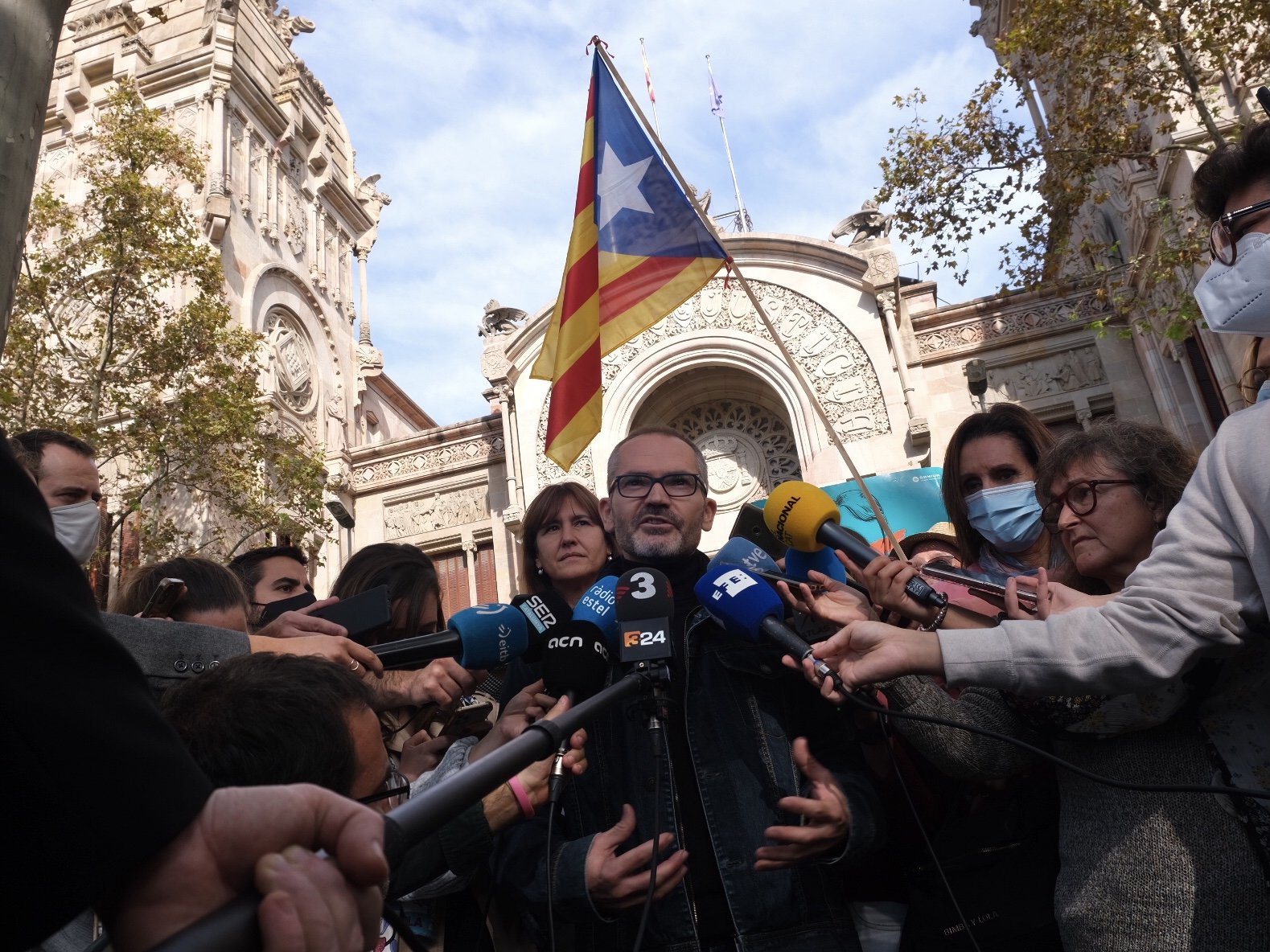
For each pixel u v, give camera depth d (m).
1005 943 3.08
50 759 1.03
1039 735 3.01
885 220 23.30
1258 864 2.45
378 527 25.53
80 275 20.08
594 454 22.52
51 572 1.11
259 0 30.41
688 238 6.31
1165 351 20.34
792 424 22.08
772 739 3.30
